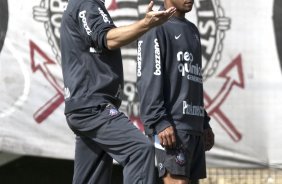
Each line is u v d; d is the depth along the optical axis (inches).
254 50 961.5
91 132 622.8
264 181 1127.0
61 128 936.9
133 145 604.1
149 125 700.7
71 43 630.5
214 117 958.4
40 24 935.7
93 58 624.4
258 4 962.7
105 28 605.0
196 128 724.7
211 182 1130.7
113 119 613.3
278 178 1120.2
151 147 603.2
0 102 930.1
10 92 931.3
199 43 743.1
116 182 1071.0
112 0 946.1
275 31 960.9
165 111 702.5
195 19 955.3
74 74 628.4
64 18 637.9
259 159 963.3
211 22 957.8
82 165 657.0
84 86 625.6
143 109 705.0
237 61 960.3
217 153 960.3
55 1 936.9
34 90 933.8
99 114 616.7
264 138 962.1
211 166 961.5
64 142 938.7
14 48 931.3
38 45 934.4
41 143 935.0
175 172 708.7
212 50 957.8
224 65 959.0
